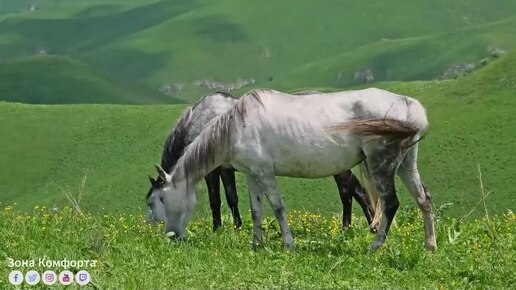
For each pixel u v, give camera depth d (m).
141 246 11.39
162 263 10.48
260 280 9.73
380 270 10.73
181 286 9.33
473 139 88.94
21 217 13.17
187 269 10.21
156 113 123.31
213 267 10.43
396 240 13.33
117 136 116.25
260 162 12.42
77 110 126.62
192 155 12.95
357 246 12.84
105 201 92.06
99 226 12.41
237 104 12.61
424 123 12.43
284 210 12.52
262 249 12.24
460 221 14.75
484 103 97.12
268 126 12.38
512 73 103.50
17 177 107.50
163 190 13.30
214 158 12.81
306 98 12.55
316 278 10.09
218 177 15.26
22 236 11.13
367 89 12.57
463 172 82.56
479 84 102.88
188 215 13.30
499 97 97.81
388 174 12.20
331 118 12.28
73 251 10.78
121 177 98.81
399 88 113.38
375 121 11.95
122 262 10.33
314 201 74.81
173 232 13.05
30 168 109.50
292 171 12.56
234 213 15.30
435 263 11.34
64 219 13.89
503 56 109.62
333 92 12.61
